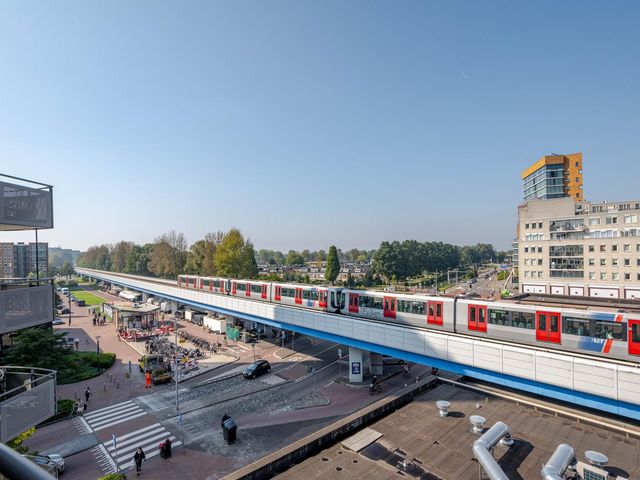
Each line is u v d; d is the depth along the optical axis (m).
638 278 68.06
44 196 19.16
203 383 40.56
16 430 13.85
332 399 36.12
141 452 24.50
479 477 14.36
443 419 19.02
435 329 31.66
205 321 66.38
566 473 14.40
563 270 77.19
